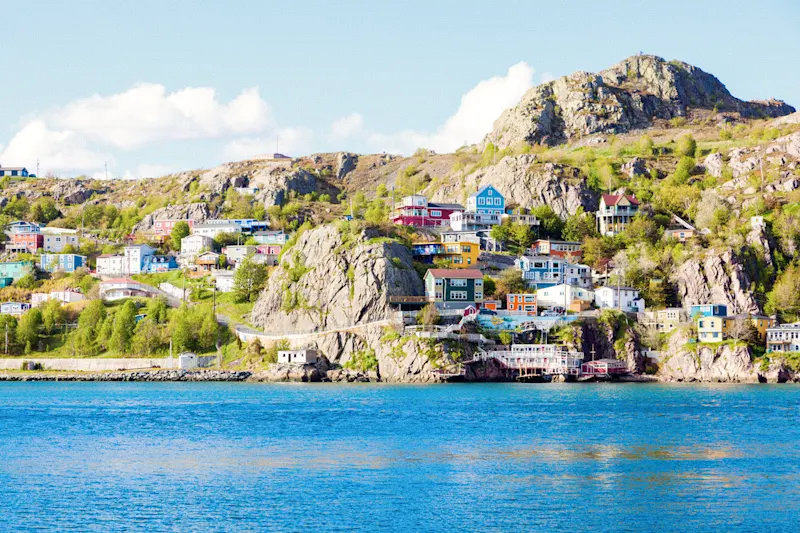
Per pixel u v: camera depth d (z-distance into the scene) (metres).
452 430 159.88
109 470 126.00
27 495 112.00
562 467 127.12
